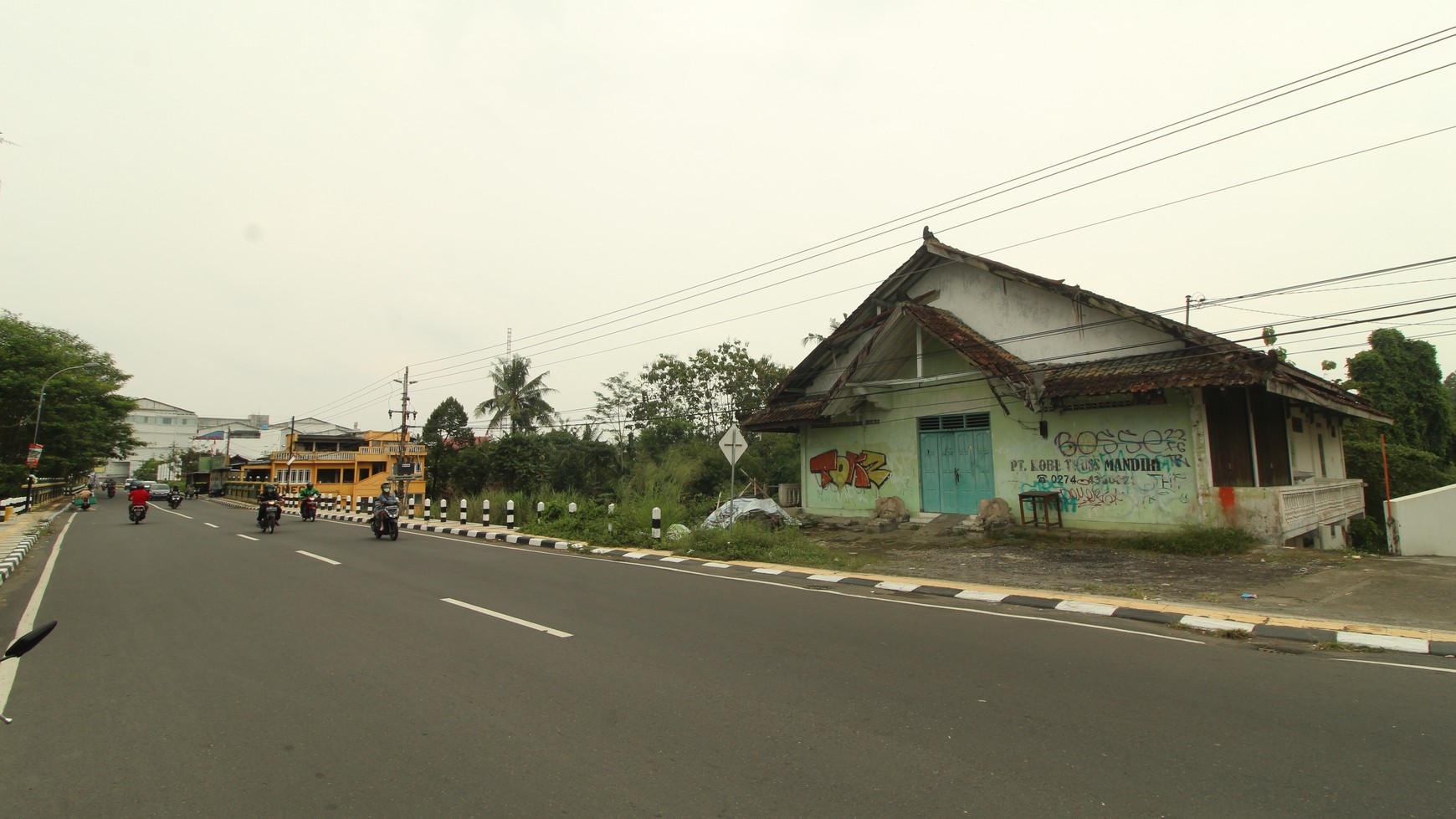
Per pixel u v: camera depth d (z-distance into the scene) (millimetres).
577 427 39500
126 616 8406
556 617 7996
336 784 3891
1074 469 15812
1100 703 5051
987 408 17484
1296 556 11898
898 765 4043
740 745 4352
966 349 15828
